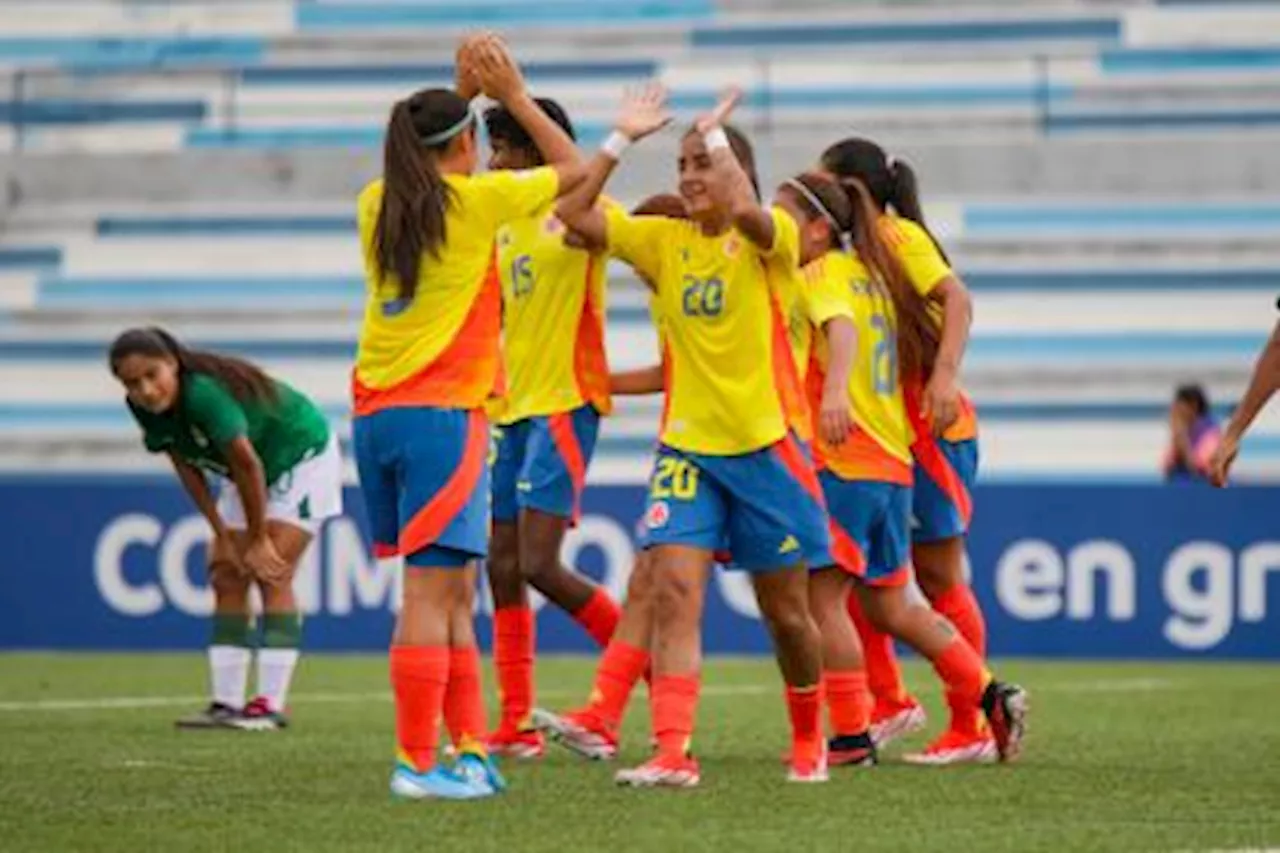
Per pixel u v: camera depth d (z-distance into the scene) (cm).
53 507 5947
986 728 3262
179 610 5900
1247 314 7625
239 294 7919
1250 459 7344
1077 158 7850
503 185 2736
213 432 3581
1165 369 7494
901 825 2527
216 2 8894
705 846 2361
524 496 3341
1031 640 5716
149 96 8600
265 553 3628
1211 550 5681
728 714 4112
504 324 3375
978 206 7831
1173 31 8362
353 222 8044
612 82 8450
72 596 5944
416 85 8581
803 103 8331
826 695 3177
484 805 2681
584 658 5678
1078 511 5709
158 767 3177
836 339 2906
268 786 2919
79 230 8094
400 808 2655
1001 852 2338
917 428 3272
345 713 4169
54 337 7825
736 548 2853
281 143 8481
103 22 8931
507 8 8694
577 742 3266
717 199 2761
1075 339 7606
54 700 4462
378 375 2719
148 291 7956
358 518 5784
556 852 2319
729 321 2786
